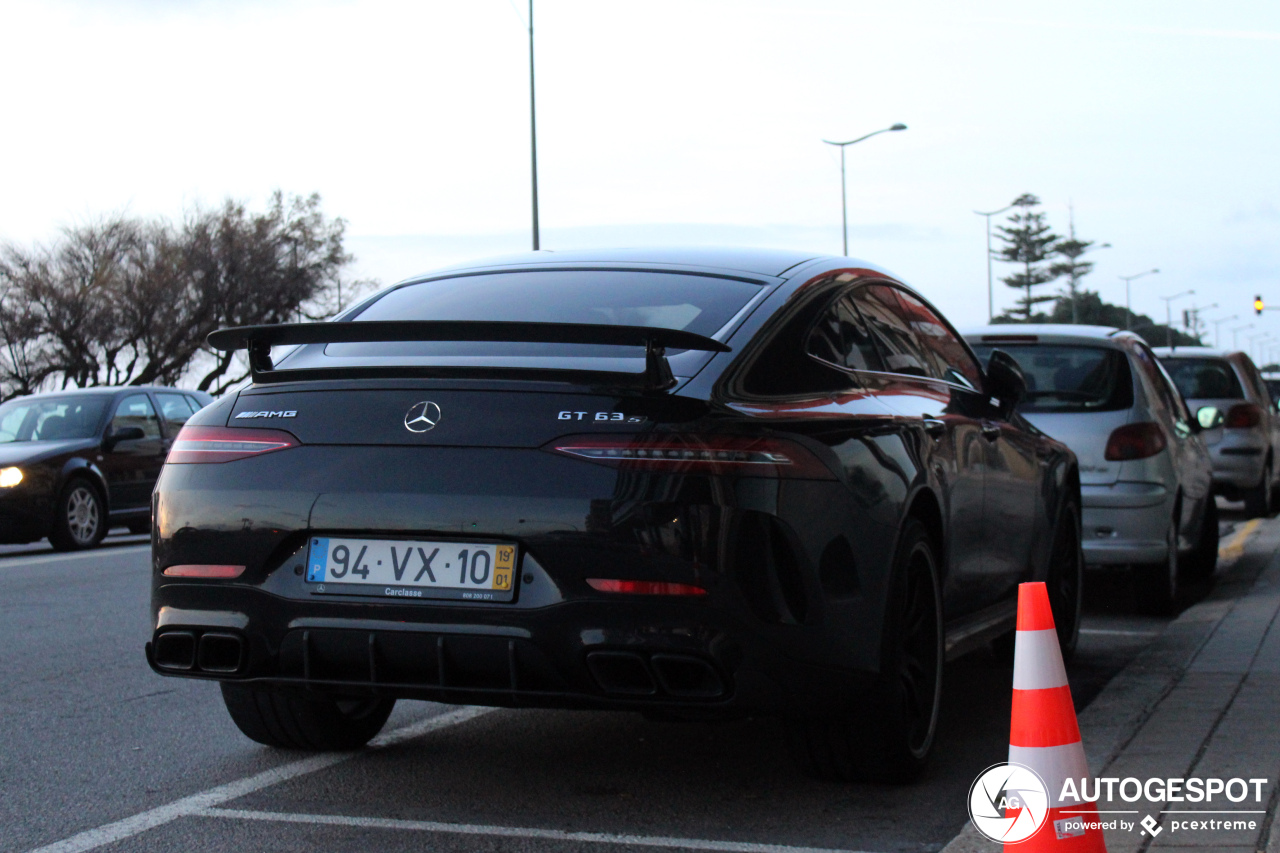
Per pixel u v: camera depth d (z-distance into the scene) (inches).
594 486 136.0
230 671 148.5
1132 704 201.2
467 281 178.9
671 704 136.9
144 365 1860.2
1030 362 324.5
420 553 140.3
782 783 168.9
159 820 154.4
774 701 140.0
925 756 167.6
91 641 286.5
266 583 145.3
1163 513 309.3
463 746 190.5
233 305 1844.2
